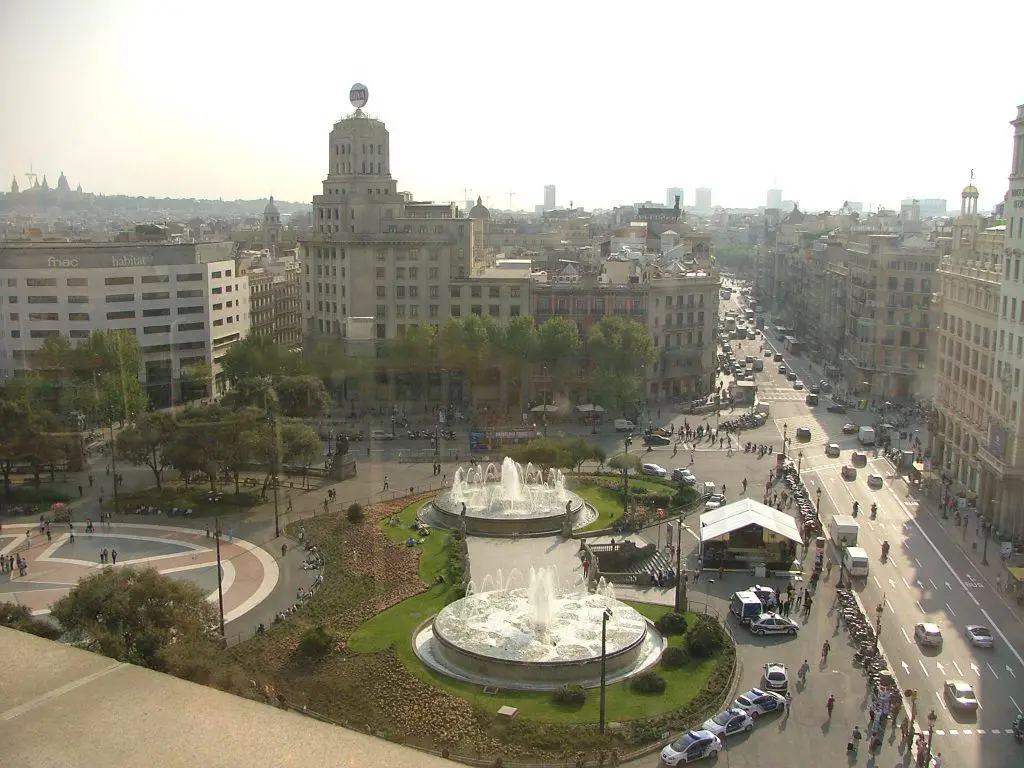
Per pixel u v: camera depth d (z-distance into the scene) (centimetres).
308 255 19988
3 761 1004
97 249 17400
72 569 9300
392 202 19650
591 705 6812
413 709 6575
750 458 15538
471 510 11681
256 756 1020
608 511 12200
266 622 8100
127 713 1102
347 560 9750
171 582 6844
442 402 17312
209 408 12288
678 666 7519
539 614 8012
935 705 7125
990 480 12325
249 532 10644
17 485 12006
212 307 19300
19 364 17112
